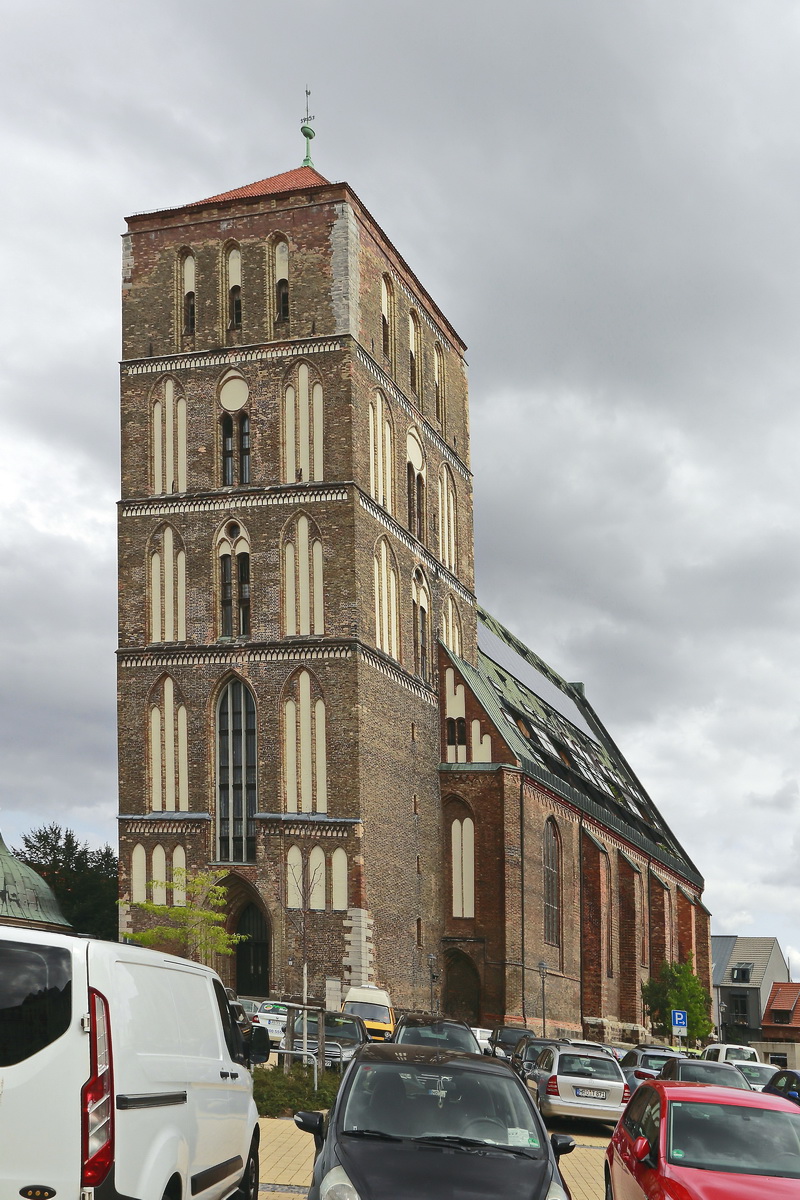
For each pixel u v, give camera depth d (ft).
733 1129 58.65
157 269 242.99
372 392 240.32
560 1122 123.44
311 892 220.64
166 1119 48.34
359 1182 47.57
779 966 539.29
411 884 242.99
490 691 290.76
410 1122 51.98
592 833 313.12
